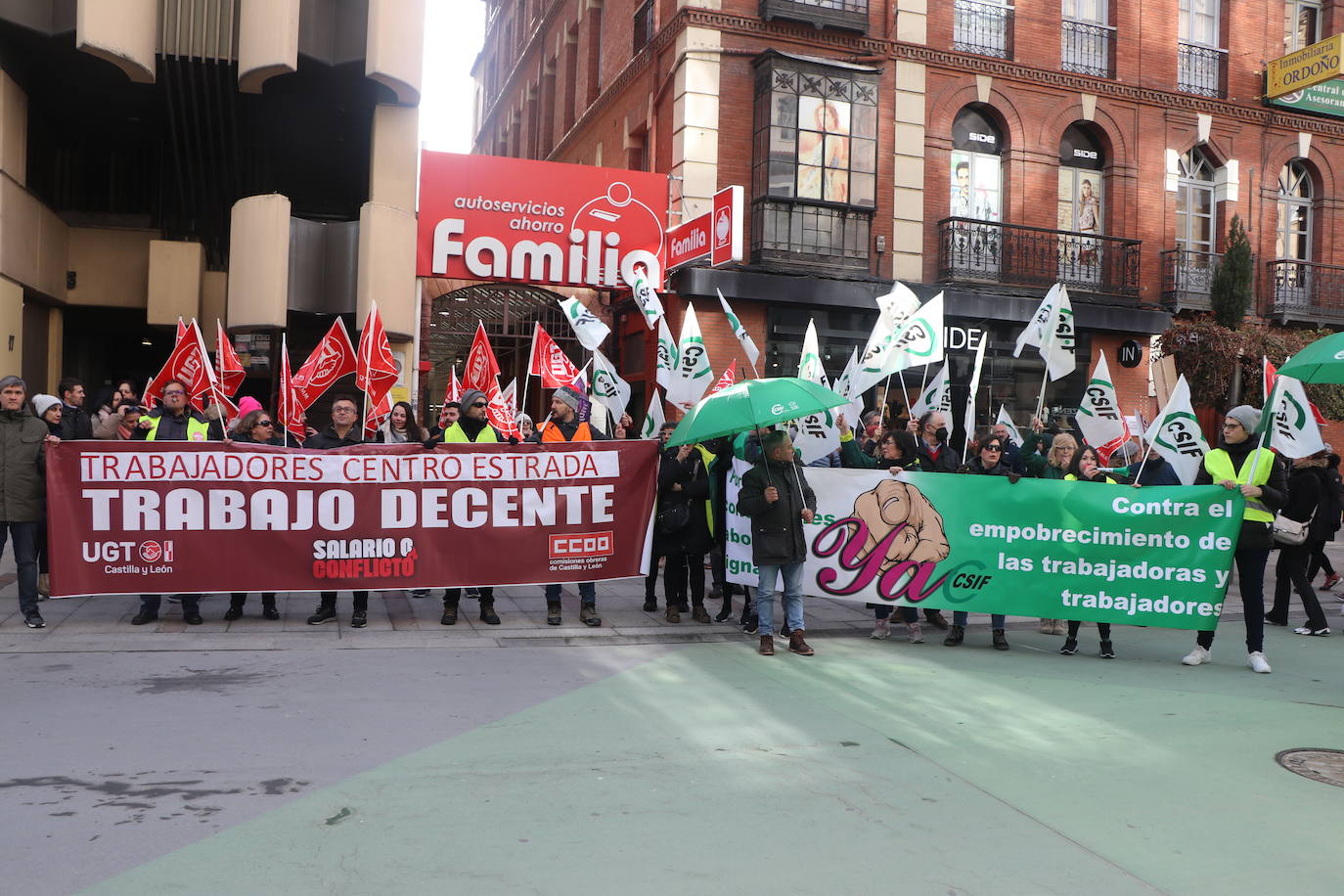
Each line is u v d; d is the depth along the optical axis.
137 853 3.85
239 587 8.16
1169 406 8.55
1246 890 3.75
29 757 4.91
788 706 6.20
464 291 17.83
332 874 3.70
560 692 6.43
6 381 7.73
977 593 8.28
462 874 3.72
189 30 13.60
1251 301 18.48
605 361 10.91
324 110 15.01
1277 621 10.04
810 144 16.12
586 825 4.21
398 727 5.55
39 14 12.79
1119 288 18.44
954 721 5.97
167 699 5.99
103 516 7.91
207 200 16.09
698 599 9.15
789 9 16.09
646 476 8.99
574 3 23.17
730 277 15.41
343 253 14.59
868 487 8.51
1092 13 18.84
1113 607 8.03
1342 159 20.61
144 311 16.28
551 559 8.69
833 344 16.45
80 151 15.95
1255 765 5.27
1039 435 9.61
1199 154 19.73
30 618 7.77
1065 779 4.98
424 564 8.45
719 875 3.74
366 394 8.73
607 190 15.11
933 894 3.64
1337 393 17.05
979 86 17.62
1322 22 20.73
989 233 17.55
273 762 4.91
